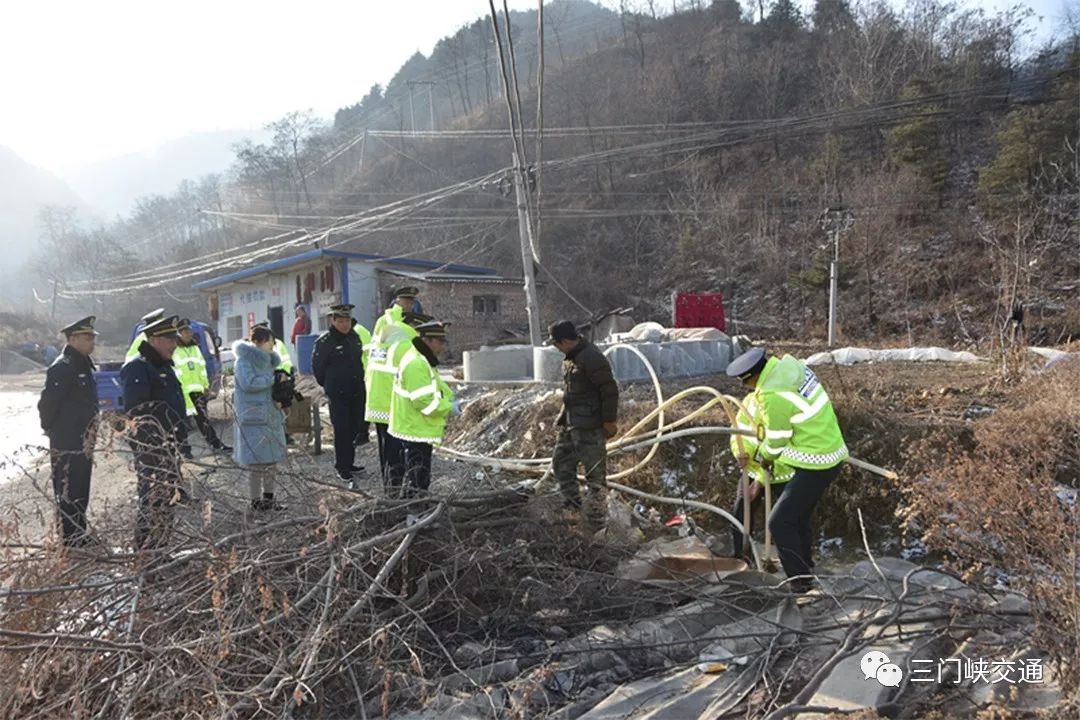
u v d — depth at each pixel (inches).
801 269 1272.1
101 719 123.7
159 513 168.7
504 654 162.9
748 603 188.4
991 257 765.3
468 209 1674.5
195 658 123.0
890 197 1262.3
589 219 1764.3
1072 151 1110.4
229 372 430.6
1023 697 127.5
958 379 373.1
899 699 131.0
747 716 132.4
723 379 384.2
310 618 142.7
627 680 156.5
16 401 998.4
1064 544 129.3
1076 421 231.0
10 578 155.6
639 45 2293.3
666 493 270.7
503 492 209.0
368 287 917.8
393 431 230.7
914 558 225.9
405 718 138.2
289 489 230.4
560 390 343.9
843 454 188.1
